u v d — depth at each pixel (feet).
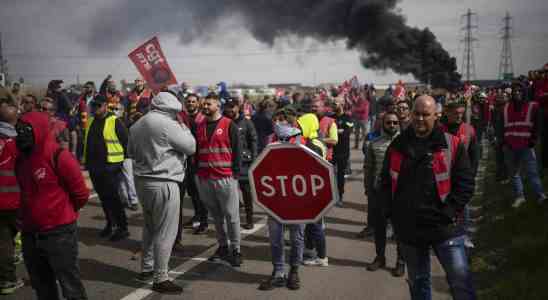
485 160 45.62
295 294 15.81
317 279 17.24
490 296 14.88
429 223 11.34
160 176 15.94
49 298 12.87
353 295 15.70
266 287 16.17
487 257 18.29
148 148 15.99
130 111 31.01
